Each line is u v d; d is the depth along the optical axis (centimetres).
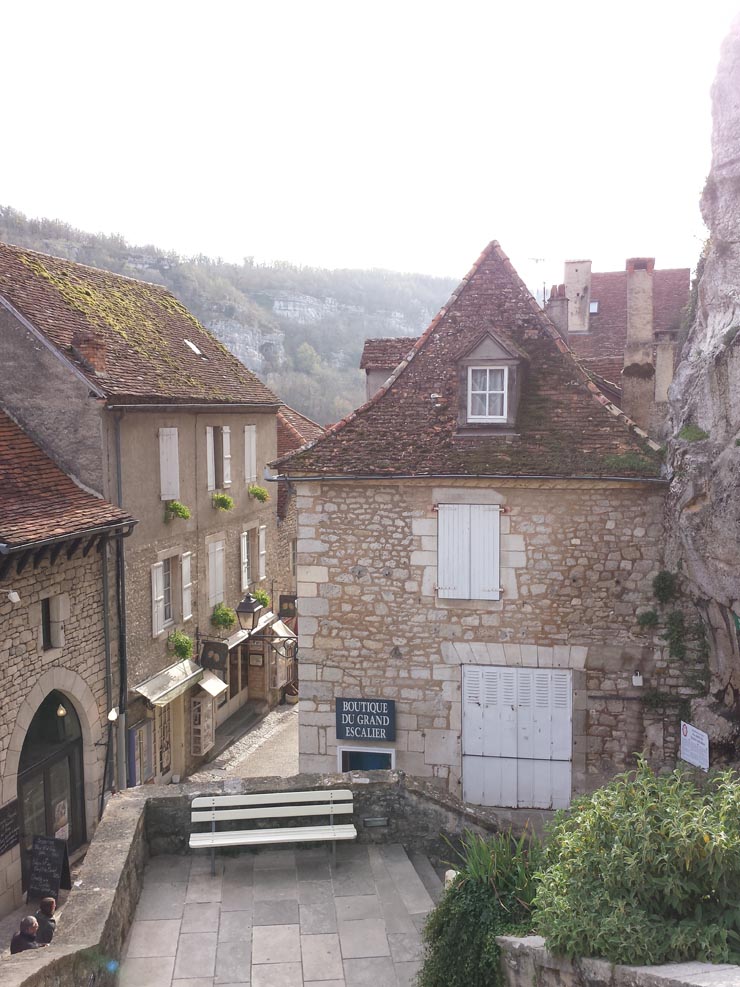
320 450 1088
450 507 1055
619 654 1027
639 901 452
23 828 1182
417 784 819
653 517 1010
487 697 1066
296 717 2048
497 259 1179
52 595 1210
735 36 893
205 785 807
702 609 948
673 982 384
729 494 822
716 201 930
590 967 438
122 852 677
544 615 1043
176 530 1608
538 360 1111
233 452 1889
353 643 1092
